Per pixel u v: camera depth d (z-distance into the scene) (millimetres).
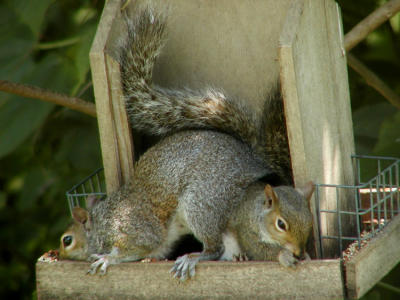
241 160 6832
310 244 6402
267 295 5969
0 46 8258
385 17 8188
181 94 7180
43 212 10344
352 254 5996
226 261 6164
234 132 7078
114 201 6844
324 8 6984
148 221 6758
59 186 9500
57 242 9984
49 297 6430
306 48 6352
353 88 9734
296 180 6234
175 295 6195
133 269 6258
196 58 7230
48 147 9836
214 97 7078
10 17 8281
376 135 8938
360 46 10008
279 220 6129
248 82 7066
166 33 7258
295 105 6059
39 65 8328
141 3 7238
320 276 5820
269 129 6887
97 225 6820
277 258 6051
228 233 6707
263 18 6945
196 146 6820
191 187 6691
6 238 10297
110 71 6770
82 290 6375
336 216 6938
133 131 7336
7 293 10445
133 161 6980
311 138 6402
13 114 8164
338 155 7113
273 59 6945
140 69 7109
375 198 7750
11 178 10539
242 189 6742
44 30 8836
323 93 6793
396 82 9891
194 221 6656
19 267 10516
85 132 9445
